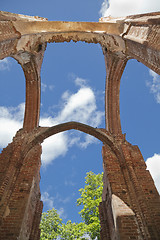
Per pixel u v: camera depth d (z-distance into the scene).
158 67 5.83
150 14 6.46
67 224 18.83
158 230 6.03
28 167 8.52
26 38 8.46
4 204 6.79
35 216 8.34
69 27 9.31
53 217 19.56
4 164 8.27
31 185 7.74
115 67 11.69
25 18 8.02
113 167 8.68
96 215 14.56
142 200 6.94
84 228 14.59
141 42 6.48
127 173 8.27
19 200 7.11
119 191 7.59
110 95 12.04
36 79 11.78
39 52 11.12
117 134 10.41
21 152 9.05
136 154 9.22
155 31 5.95
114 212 7.02
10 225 6.30
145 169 8.40
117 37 8.54
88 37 9.84
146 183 7.70
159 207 6.74
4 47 6.81
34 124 10.65
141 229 6.22
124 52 8.52
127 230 6.23
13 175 7.91
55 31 9.20
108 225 8.47
